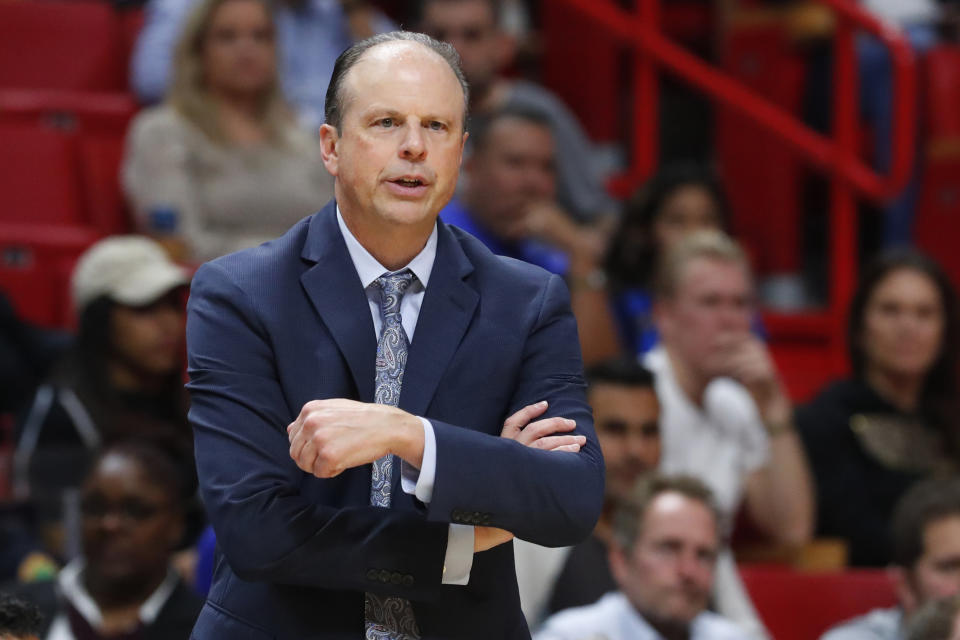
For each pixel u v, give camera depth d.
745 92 22.03
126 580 12.51
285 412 6.75
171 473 12.77
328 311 6.84
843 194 21.58
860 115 23.27
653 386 14.23
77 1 22.89
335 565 6.48
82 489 12.73
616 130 23.88
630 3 24.33
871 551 16.08
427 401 6.78
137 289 15.46
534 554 12.83
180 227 18.64
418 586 6.55
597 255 17.97
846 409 16.64
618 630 12.46
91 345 15.44
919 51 23.06
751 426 15.50
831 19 23.06
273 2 21.12
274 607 6.67
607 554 13.26
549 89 23.88
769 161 22.78
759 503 15.55
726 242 15.76
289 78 21.12
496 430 6.94
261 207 19.09
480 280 7.12
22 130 19.89
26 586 12.66
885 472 16.39
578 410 6.98
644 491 12.78
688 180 17.86
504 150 16.62
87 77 22.11
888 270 17.06
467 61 19.02
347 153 6.73
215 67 19.09
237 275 6.91
